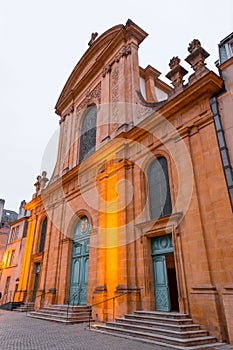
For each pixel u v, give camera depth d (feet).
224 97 34.30
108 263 42.22
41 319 43.47
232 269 26.17
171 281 40.88
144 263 36.70
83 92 76.38
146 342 23.77
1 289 87.40
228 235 27.55
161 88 69.56
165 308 32.96
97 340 25.03
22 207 103.91
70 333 29.30
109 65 64.85
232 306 24.25
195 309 27.81
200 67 39.22
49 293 54.60
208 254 29.12
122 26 63.62
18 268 82.43
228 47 42.63
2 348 21.43
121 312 35.76
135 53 59.72
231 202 28.30
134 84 54.85
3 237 114.11
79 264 52.16
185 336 23.68
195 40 41.86
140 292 35.91
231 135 31.55
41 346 22.30
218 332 24.84
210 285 27.35
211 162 32.19
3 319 43.73
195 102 37.29
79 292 48.70
